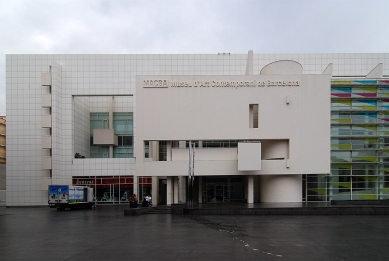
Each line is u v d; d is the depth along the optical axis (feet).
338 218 66.33
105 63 132.46
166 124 102.27
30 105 129.90
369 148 114.83
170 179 106.32
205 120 102.12
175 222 61.26
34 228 55.01
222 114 102.12
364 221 60.75
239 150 98.07
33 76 130.52
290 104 101.86
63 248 35.68
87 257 31.09
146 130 102.42
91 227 55.11
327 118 101.60
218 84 102.58
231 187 122.72
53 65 126.21
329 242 38.55
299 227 52.29
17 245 38.06
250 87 102.37
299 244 37.22
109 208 110.63
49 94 125.90
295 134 101.19
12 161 128.98
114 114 142.82
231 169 101.86
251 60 110.73
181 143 124.26
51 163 124.57
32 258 30.96
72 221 66.39
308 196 115.65
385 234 44.73
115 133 142.41
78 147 135.85
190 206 84.38
